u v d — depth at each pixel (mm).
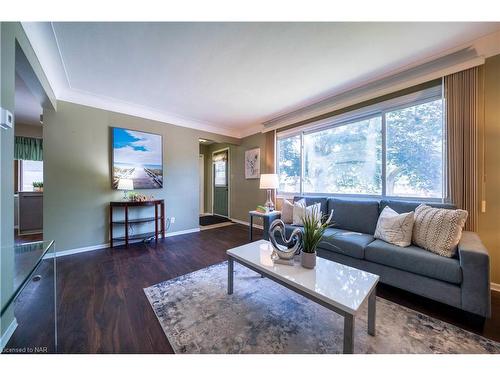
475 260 1418
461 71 2012
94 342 1272
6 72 1254
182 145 4133
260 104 3385
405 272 1755
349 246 2105
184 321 1476
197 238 3748
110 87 2758
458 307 1485
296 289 1294
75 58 2090
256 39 1827
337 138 3209
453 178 2043
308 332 1370
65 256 2811
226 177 5848
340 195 3174
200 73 2406
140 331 1374
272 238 1703
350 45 1916
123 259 2703
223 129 4836
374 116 2779
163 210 3613
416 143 2400
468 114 1975
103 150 3184
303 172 3719
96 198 3127
